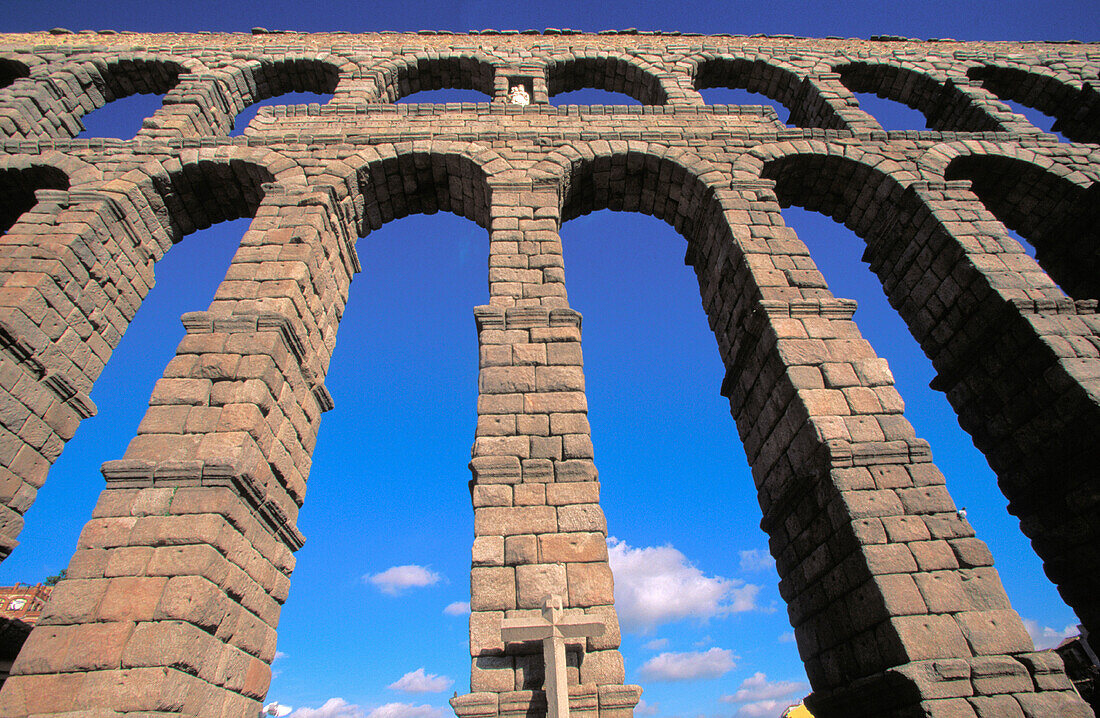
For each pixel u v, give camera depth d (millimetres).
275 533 11984
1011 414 14539
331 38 28281
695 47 28297
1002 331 14797
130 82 25750
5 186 18594
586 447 11430
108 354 15867
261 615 11180
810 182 19984
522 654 9078
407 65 26531
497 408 11945
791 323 13672
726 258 16562
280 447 12461
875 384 12594
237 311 13430
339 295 17125
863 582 10172
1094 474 12836
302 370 13938
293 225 15883
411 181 19219
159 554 9461
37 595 25391
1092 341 13828
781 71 26891
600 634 8523
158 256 18281
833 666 11023
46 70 23781
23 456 12820
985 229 16672
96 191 16547
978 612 9625
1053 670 8984
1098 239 19312
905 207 18141
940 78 26234
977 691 8742
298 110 20375
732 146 19500
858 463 11242
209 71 24500
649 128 20469
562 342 13242
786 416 12852
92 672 8383
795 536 12484
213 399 11609
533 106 21031
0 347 12805
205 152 18391
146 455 10742
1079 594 13078
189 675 8812
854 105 23891
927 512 10672
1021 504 14281
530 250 15648
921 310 17141
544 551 10078
